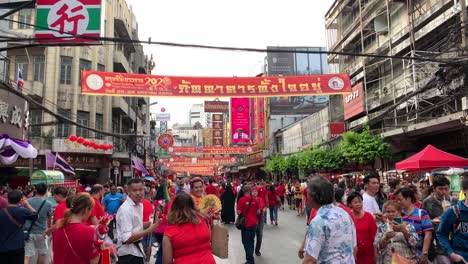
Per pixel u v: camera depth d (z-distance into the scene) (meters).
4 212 5.58
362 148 21.66
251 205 8.78
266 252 10.38
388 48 25.06
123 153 29.83
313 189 3.61
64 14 8.30
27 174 25.69
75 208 4.36
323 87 12.18
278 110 55.72
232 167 75.19
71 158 27.20
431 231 5.03
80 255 4.20
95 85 11.18
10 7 11.86
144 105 51.16
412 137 21.42
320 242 3.37
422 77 19.97
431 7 20.47
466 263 4.42
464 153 18.11
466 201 4.59
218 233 5.49
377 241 4.87
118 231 5.31
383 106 25.48
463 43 14.01
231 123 47.44
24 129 14.38
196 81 11.84
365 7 28.03
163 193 10.07
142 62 48.16
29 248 7.17
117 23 33.44
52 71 27.98
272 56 56.59
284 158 41.00
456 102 17.30
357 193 5.08
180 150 44.38
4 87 10.81
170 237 3.85
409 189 5.32
